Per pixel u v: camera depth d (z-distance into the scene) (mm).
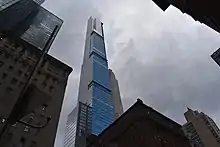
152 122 51344
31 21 124812
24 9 121125
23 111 18312
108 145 48625
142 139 45625
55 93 75062
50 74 80062
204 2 20453
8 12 101125
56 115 68750
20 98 17750
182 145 50844
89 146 52094
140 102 54281
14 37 80750
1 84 61594
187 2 22047
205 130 173875
